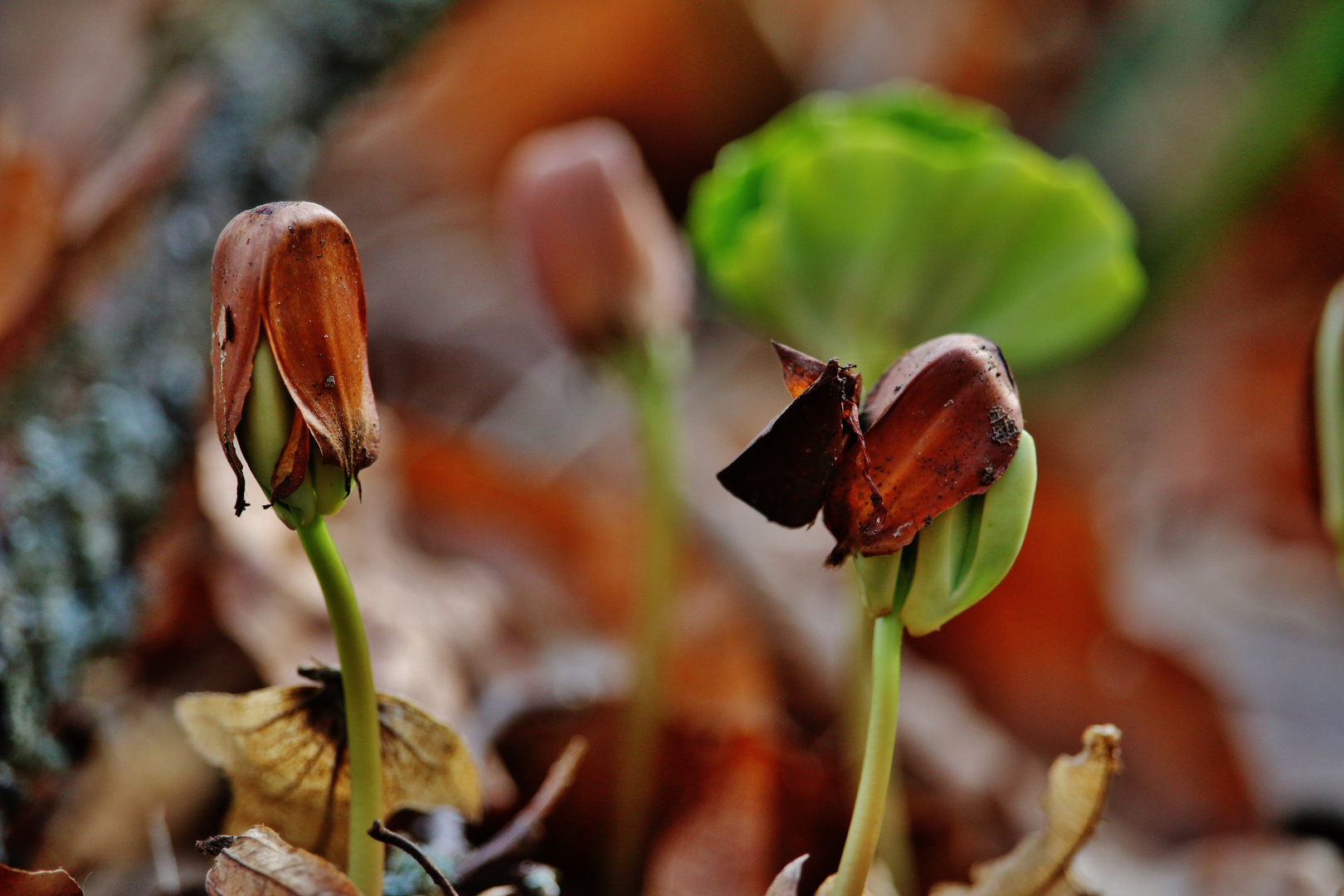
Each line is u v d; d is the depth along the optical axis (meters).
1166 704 0.58
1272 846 0.49
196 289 0.48
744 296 0.45
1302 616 0.77
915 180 0.40
